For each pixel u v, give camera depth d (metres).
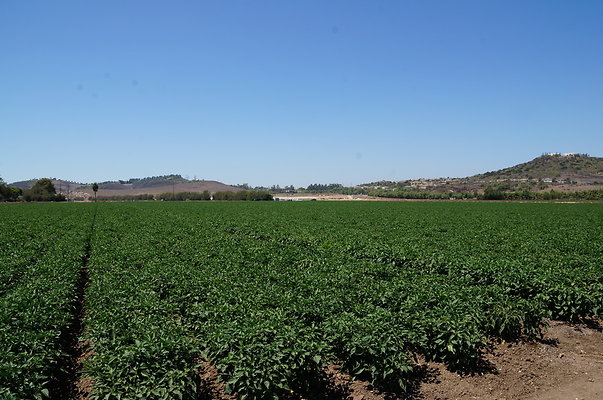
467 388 10.16
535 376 10.83
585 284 15.33
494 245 27.72
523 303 13.16
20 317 11.56
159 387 8.45
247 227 40.69
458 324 11.06
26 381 8.41
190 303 14.69
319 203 111.00
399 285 14.97
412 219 51.38
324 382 10.20
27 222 45.62
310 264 20.52
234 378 8.70
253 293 14.45
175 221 48.72
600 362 11.67
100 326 11.39
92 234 35.84
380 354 9.73
